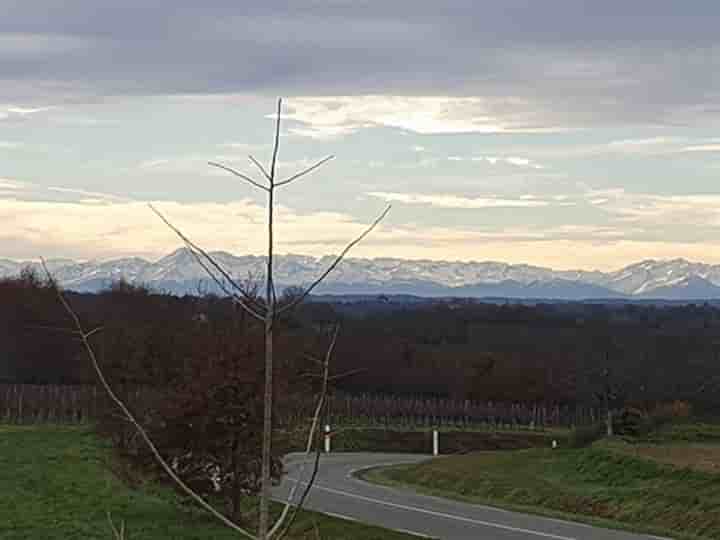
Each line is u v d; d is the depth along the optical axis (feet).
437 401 229.04
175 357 76.84
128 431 77.77
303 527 87.92
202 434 75.25
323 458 177.06
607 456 129.08
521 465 138.31
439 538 85.56
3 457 112.47
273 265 18.61
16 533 70.08
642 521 103.09
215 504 76.84
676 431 149.59
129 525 74.84
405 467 154.10
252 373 74.79
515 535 88.89
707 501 100.83
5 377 150.20
